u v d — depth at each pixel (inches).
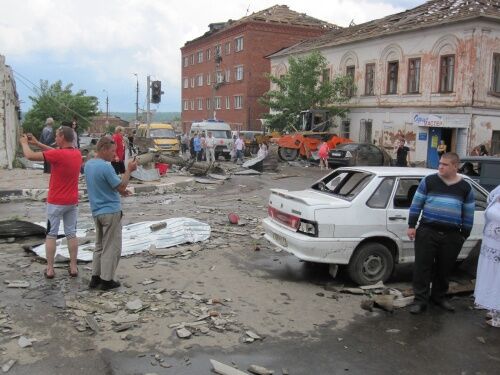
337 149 1062.4
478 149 919.7
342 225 257.3
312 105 1389.0
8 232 333.7
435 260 239.1
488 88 1031.0
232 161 1266.0
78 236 345.4
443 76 1092.5
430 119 1098.1
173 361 177.2
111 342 189.5
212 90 2267.5
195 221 393.4
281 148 1216.8
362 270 263.9
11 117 987.9
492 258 213.2
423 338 204.8
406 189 272.4
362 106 1325.0
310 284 268.1
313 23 2138.3
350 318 223.1
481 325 220.5
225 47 2251.5
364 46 1322.6
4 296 231.1
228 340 195.5
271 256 321.1
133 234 354.0
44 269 273.0
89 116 2250.2
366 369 177.2
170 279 265.1
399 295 251.8
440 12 1154.7
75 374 165.9
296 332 205.9
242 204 547.8
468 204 229.6
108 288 243.4
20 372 166.1
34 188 552.7
